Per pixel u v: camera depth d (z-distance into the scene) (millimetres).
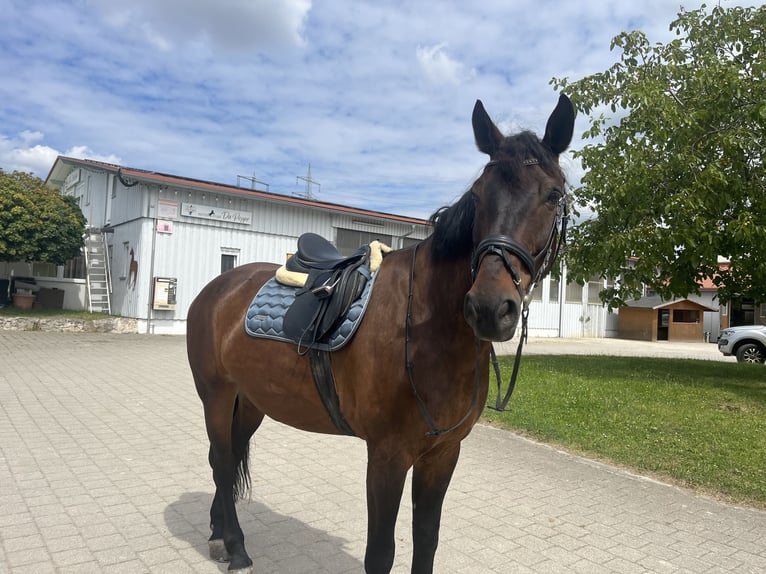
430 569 2469
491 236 1838
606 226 10656
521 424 6648
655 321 28219
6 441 5324
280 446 5648
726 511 4215
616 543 3600
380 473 2258
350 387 2387
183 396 7875
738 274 11062
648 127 9898
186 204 15992
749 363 13273
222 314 3170
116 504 3893
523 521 3926
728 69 9320
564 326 26688
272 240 17734
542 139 2141
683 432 6234
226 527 3037
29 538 3314
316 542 3445
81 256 18625
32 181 16172
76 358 10930
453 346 2150
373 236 20109
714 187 9219
